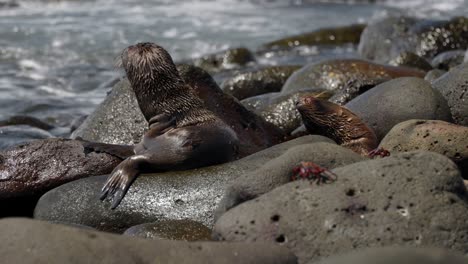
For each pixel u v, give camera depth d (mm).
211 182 13273
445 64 24859
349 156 11922
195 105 14969
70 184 13836
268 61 29281
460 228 10305
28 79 26656
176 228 12047
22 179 14664
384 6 43625
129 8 40625
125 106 16844
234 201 11680
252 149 15992
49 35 33312
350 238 10273
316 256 10273
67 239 9633
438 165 10758
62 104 23125
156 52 14977
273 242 10422
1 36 32875
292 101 18797
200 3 42594
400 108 15773
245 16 39250
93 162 14742
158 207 13141
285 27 36625
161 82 14875
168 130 14602
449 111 15984
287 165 11711
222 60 28375
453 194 10617
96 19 37281
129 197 13328
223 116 16734
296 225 10461
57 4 41625
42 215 13633
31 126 20219
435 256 8844
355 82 18406
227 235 10594
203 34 34500
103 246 9625
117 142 16516
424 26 29438
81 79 26828
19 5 41188
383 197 10516
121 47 31703
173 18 38000
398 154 11086
